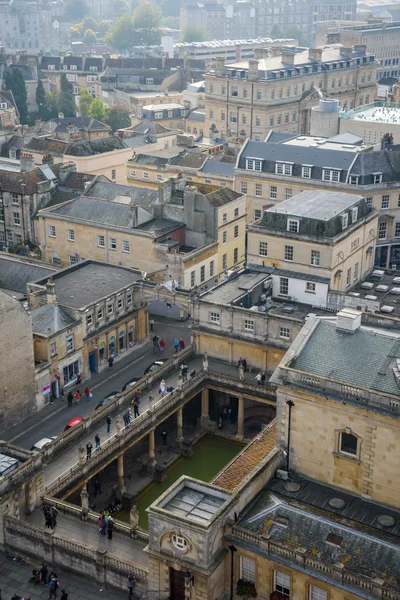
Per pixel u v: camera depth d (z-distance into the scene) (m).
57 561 62.16
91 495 80.81
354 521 55.78
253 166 133.50
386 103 168.38
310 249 95.44
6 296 81.75
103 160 159.75
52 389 91.81
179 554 54.28
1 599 59.78
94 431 81.88
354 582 50.47
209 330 93.94
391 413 54.47
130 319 103.62
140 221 117.88
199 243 118.88
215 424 93.38
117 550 62.50
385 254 126.88
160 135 185.38
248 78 194.62
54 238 123.62
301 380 58.28
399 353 58.44
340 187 124.00
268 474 59.91
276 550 53.09
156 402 87.19
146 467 84.62
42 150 161.38
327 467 59.22
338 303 94.38
